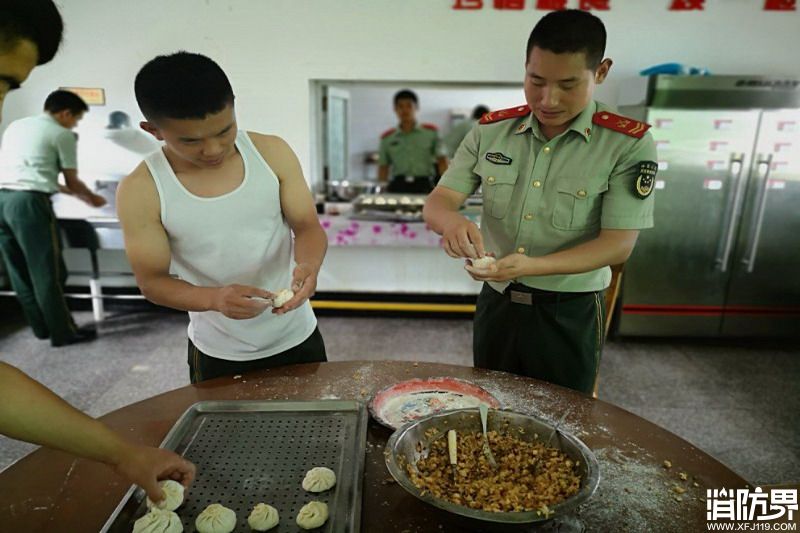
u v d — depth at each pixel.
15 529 0.82
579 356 1.51
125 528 0.81
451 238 1.34
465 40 3.45
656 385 2.88
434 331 3.63
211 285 1.32
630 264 3.36
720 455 2.23
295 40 3.48
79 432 0.70
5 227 3.04
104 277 3.91
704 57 3.45
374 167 5.94
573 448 0.92
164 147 1.23
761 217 3.21
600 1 3.37
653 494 0.92
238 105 3.60
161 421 1.11
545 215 1.45
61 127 3.06
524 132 1.46
